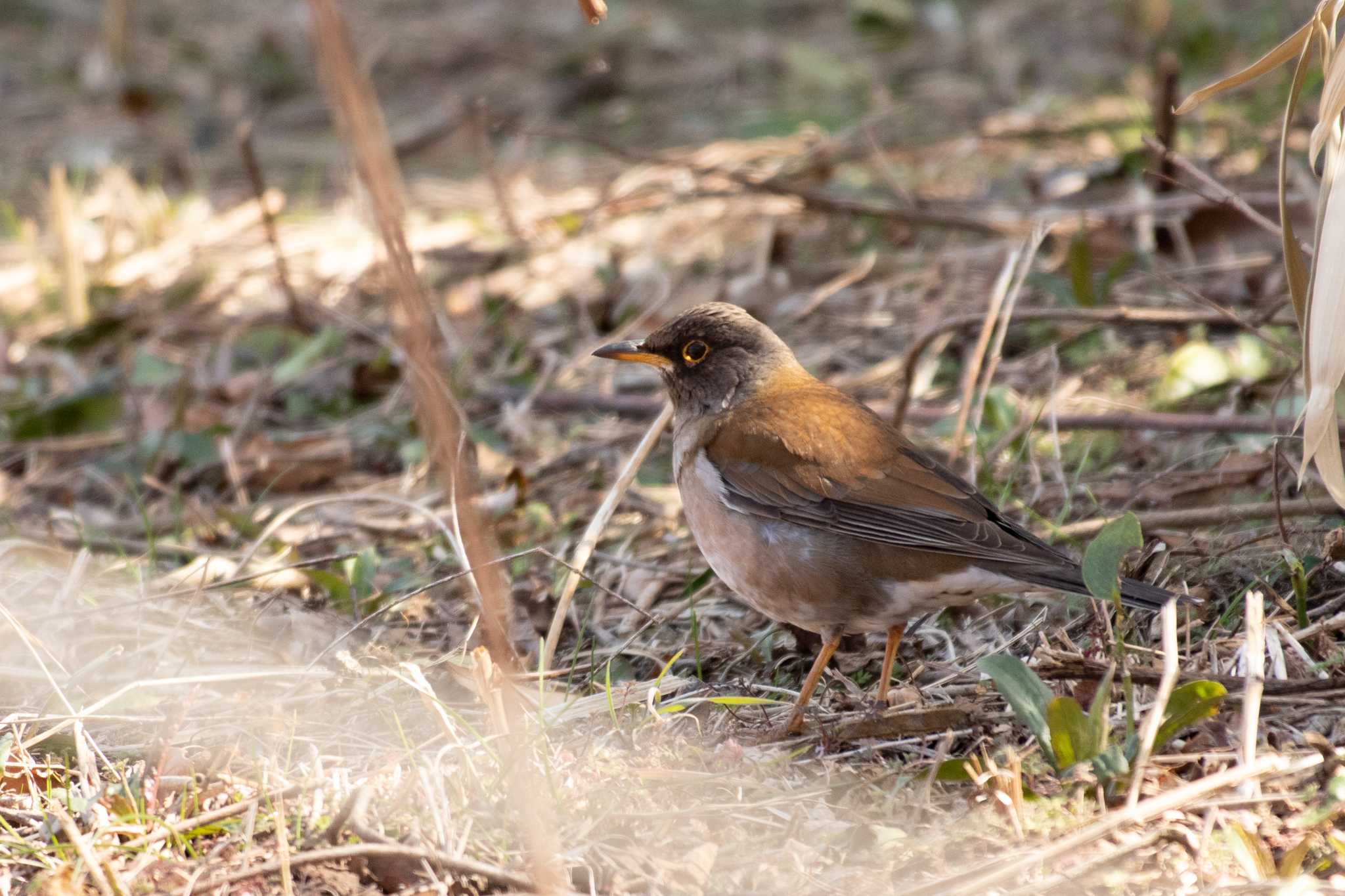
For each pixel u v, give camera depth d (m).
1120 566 8.45
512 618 9.65
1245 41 20.02
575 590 10.39
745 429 9.29
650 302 15.33
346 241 17.83
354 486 12.88
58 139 21.81
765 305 15.10
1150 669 7.68
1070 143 18.17
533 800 6.09
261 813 6.99
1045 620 9.34
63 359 15.29
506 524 11.33
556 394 13.60
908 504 8.73
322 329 15.48
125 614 9.95
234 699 8.52
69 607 10.09
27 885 6.57
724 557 9.31
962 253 15.33
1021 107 19.17
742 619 10.02
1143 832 6.54
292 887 6.39
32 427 14.11
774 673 9.42
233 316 16.25
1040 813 6.74
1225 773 6.53
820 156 17.34
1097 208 15.05
